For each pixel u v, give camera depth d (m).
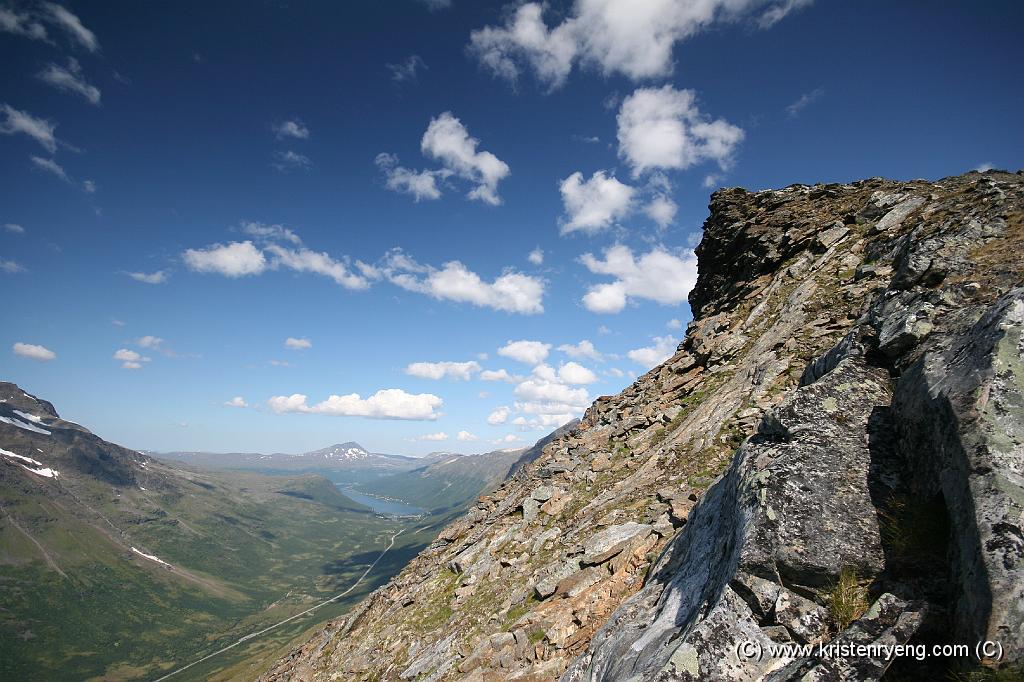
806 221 37.81
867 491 8.93
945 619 6.77
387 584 46.91
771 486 9.41
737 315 36.78
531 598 22.92
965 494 7.11
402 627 32.62
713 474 21.50
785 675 7.07
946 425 8.06
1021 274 10.88
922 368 9.54
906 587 7.46
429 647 26.69
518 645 19.23
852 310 25.03
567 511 30.72
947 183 31.08
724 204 49.12
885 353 11.34
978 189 22.88
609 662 11.52
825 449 9.73
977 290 11.16
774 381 24.28
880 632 6.91
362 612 44.12
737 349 32.66
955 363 8.85
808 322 26.84
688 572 11.59
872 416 10.13
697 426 26.88
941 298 11.36
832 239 33.09
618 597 17.44
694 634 8.43
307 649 47.41
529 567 26.67
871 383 10.82
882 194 33.16
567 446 42.53
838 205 37.72
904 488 8.78
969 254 12.78
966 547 6.73
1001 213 13.86
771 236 39.81
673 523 19.56
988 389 7.69
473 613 26.52
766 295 35.59
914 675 6.50
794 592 8.31
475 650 21.59
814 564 8.21
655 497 23.56
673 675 8.02
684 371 37.47
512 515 37.41
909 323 11.05
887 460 9.33
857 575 8.02
